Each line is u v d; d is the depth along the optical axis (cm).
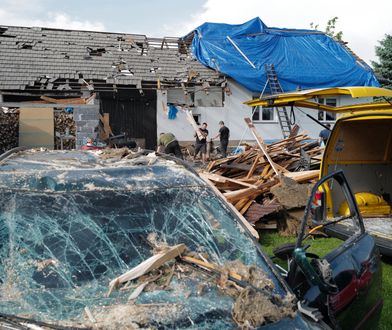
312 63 2323
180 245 287
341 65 2344
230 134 2186
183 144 2120
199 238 304
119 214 304
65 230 290
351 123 690
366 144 714
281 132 2225
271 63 2264
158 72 2202
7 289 259
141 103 2100
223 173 931
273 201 762
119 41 2420
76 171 329
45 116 1625
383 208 713
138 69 2202
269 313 248
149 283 266
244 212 763
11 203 298
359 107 662
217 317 246
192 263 283
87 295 258
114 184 321
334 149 694
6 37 2275
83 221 296
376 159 730
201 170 916
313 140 1205
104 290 262
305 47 2403
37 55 2178
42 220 292
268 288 271
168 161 380
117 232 295
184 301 255
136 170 343
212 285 268
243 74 2150
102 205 306
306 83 2233
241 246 305
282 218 767
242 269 279
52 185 312
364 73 2328
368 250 356
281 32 2497
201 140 1848
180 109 2116
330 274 286
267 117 2234
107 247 287
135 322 237
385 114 602
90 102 1875
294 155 941
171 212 313
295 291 304
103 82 2088
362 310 329
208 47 2317
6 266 272
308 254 351
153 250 289
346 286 312
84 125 1623
